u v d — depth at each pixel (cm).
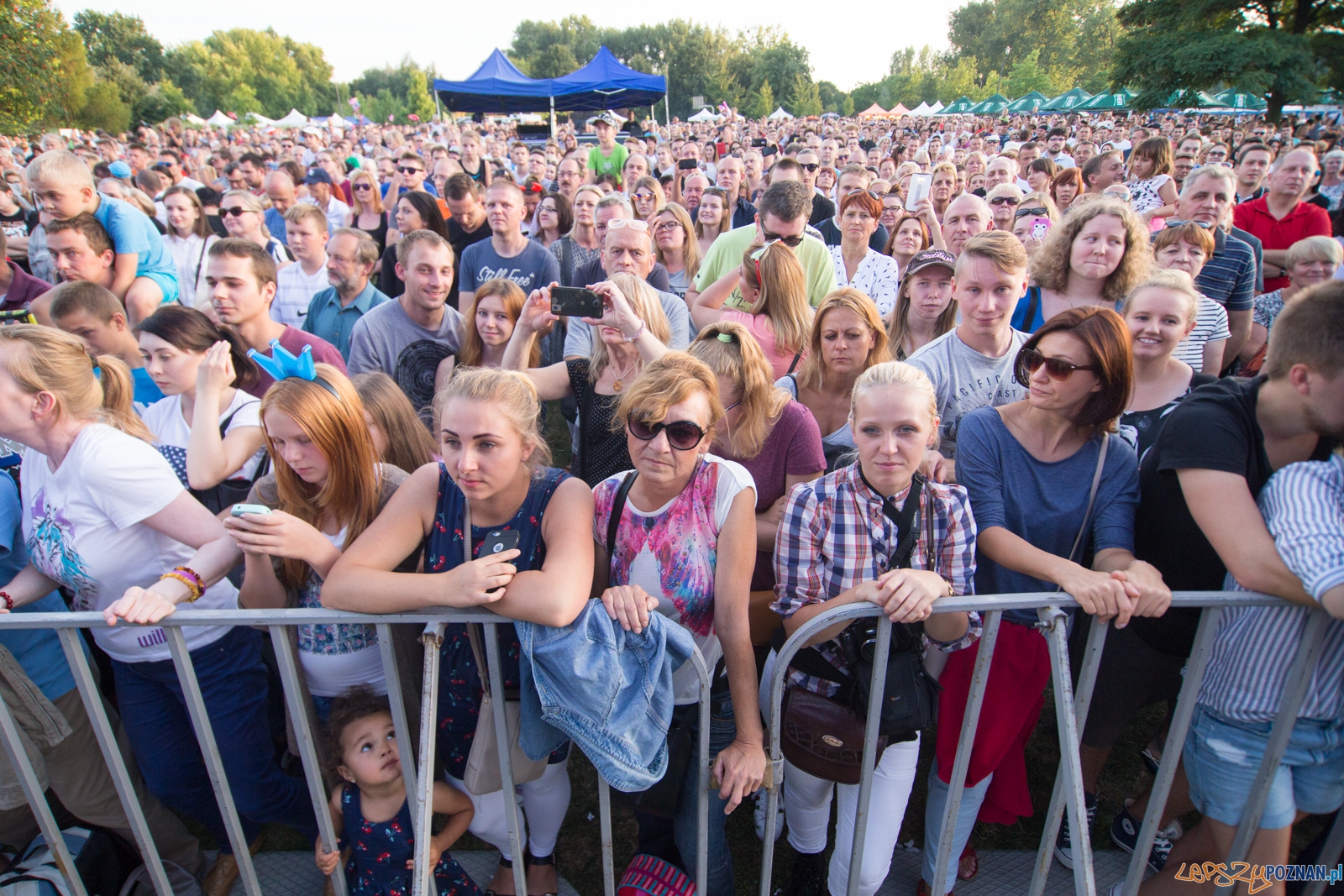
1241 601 163
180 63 7288
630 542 186
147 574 199
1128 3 3344
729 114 5103
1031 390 197
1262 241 563
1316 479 155
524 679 168
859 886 197
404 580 160
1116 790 274
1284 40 2819
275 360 186
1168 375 275
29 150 1739
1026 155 1107
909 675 176
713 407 180
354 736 192
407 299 391
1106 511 198
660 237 564
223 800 185
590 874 243
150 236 423
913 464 179
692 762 190
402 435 250
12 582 200
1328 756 175
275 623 166
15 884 197
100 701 175
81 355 188
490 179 1068
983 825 256
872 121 4750
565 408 310
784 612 194
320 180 793
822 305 278
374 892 204
